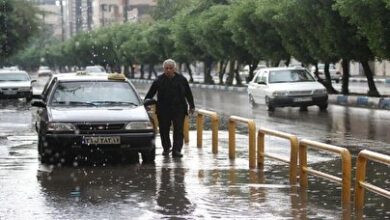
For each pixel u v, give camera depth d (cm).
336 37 3478
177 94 1562
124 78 1612
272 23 4134
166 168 1390
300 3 3541
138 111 1470
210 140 1939
